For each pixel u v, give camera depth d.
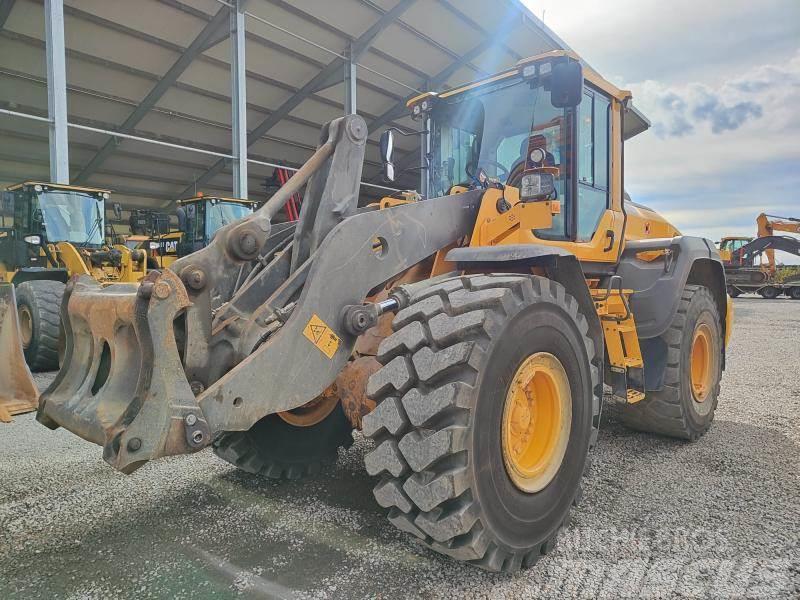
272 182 13.85
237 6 11.29
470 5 12.70
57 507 2.64
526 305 2.05
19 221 7.98
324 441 3.08
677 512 2.58
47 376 6.20
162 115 15.07
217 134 16.50
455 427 1.79
